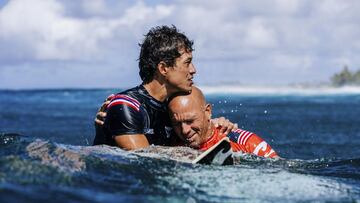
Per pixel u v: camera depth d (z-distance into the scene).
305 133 17.94
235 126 8.00
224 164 6.53
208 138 7.65
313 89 138.38
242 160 7.29
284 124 21.25
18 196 4.13
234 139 8.12
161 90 7.61
